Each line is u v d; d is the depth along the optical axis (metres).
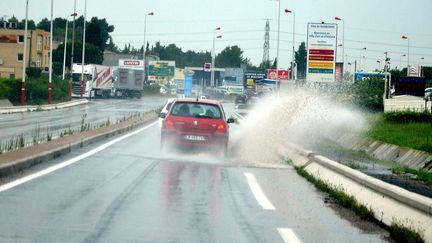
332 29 54.03
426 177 20.94
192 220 11.95
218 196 15.02
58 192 14.45
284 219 12.51
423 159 24.72
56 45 171.75
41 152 20.59
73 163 20.41
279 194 15.84
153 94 147.88
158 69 159.88
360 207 13.27
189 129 24.80
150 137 33.91
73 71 106.00
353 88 54.97
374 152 31.17
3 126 40.06
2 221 11.01
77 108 74.75
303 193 16.19
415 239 10.30
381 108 53.50
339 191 15.52
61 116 55.16
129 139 32.06
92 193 14.57
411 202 11.61
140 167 20.23
